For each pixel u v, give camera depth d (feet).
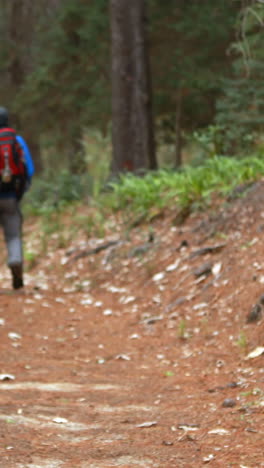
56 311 25.89
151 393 15.14
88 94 67.05
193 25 55.11
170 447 10.80
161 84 59.26
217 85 55.31
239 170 32.53
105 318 24.98
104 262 32.19
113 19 49.16
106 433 11.83
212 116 60.44
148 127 49.06
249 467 9.60
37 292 28.91
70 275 32.30
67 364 18.47
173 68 57.57
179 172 43.47
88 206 44.39
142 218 35.22
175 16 58.29
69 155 68.69
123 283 29.27
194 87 56.29
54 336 22.13
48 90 67.41
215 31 54.90
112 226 37.01
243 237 26.22
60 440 11.32
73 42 66.85
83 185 48.24
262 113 40.34
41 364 18.29
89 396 14.84
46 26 75.20
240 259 24.47
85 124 66.18
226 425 11.71
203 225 29.73
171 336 21.29
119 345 20.92
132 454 10.52
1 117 25.46
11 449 10.53
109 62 64.95
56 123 70.49
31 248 38.34
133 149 48.88
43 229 41.11
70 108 67.46
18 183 25.53
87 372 17.52
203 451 10.49
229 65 57.26
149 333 22.04
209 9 55.72
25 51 83.82
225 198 31.12
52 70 66.90
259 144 37.58
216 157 34.27
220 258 25.72
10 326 23.07
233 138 38.65
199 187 32.65
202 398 14.14
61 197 47.85
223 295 22.94
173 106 61.57
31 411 13.19
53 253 36.40
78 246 35.68
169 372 17.16
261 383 14.60
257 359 16.79
